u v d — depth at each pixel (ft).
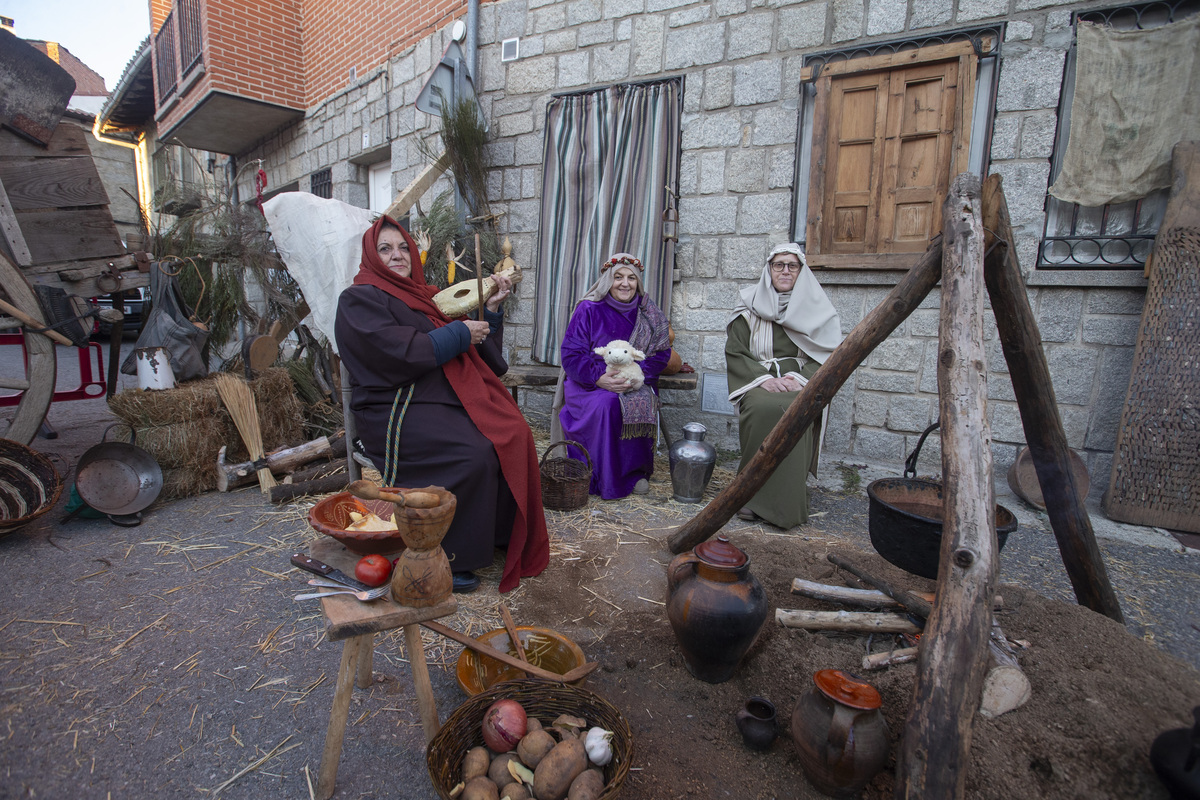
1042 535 10.73
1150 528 11.07
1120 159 11.46
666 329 13.26
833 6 13.56
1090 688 5.29
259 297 16.29
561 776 4.47
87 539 9.57
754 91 14.56
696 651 6.21
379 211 25.25
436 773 4.45
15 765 5.13
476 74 18.62
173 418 11.21
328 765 4.89
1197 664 7.05
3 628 7.06
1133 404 11.25
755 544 9.50
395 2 21.61
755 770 5.43
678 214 15.74
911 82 12.99
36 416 10.94
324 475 12.51
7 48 10.61
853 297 13.93
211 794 4.97
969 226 5.84
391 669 6.70
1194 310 10.87
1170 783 4.22
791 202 14.38
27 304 10.60
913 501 8.05
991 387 12.89
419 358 8.32
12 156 10.87
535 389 18.72
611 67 16.46
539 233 17.66
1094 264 11.89
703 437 12.55
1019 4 11.98
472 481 8.18
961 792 4.20
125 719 5.74
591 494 12.57
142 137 49.26
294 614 7.66
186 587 8.23
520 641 6.09
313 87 26.81
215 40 24.30
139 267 12.33
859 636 6.66
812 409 7.00
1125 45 11.24
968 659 4.44
